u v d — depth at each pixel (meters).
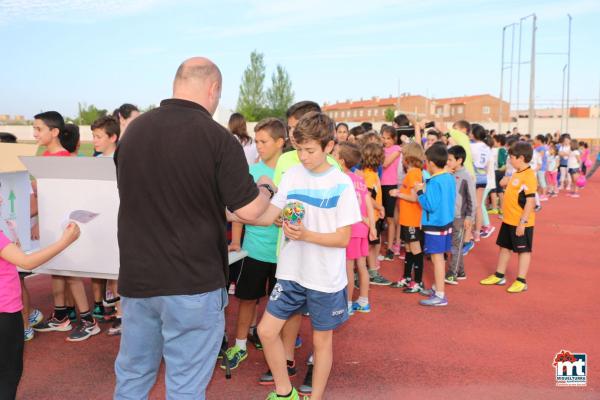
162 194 2.13
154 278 2.15
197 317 2.18
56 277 4.43
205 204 2.17
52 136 4.56
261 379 3.54
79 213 3.29
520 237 5.63
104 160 3.20
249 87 69.25
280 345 3.06
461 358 3.98
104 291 4.75
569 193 16.73
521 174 5.62
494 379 3.62
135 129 2.21
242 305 3.77
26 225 3.71
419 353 4.07
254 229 3.61
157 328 2.31
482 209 9.05
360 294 5.05
